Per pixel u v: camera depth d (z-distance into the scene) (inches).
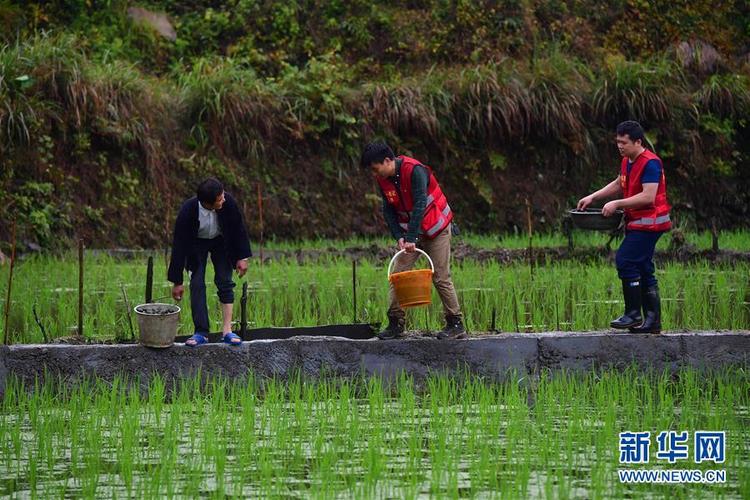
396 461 414.3
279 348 563.2
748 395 552.1
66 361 549.6
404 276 549.6
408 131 1298.0
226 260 576.1
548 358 578.2
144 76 1279.5
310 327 629.0
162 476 388.8
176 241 562.6
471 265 951.6
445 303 582.9
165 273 904.9
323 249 1080.8
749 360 586.9
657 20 1514.5
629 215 585.9
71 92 1144.8
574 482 386.6
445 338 578.6
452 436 453.4
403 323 586.2
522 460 416.5
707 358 585.3
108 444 443.5
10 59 1128.2
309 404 509.4
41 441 435.8
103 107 1161.4
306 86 1268.5
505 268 930.7
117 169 1168.8
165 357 554.3
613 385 542.0
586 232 1198.9
